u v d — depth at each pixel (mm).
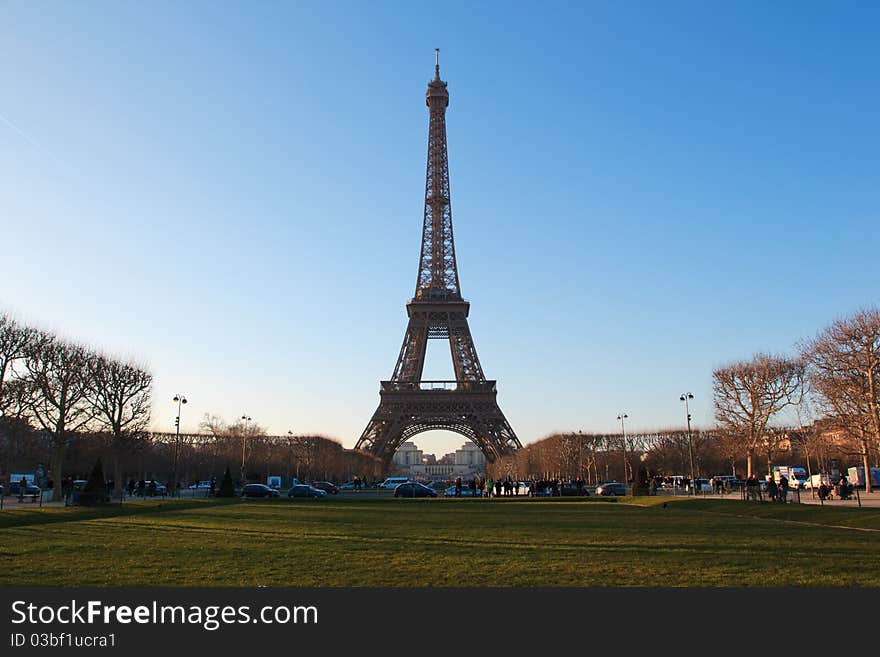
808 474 193500
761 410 161375
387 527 66375
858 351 123375
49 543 51156
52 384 127562
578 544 50219
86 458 189000
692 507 102938
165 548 48312
